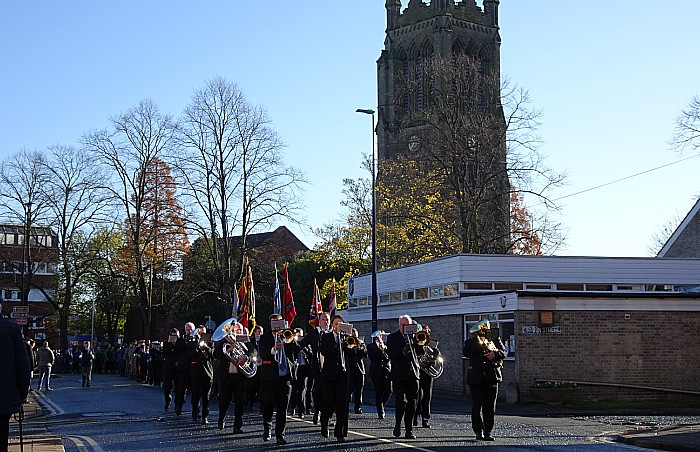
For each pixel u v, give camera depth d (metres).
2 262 67.81
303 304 70.31
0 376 9.45
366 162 57.75
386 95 85.38
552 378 27.80
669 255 48.88
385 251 53.78
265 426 15.13
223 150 51.69
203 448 14.11
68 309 64.75
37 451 13.54
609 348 28.28
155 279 58.66
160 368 39.06
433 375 17.98
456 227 48.31
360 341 22.55
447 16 84.12
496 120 48.75
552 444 14.77
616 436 16.52
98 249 63.59
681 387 28.56
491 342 15.80
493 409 15.49
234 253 54.31
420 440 15.03
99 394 32.12
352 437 15.59
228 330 16.97
